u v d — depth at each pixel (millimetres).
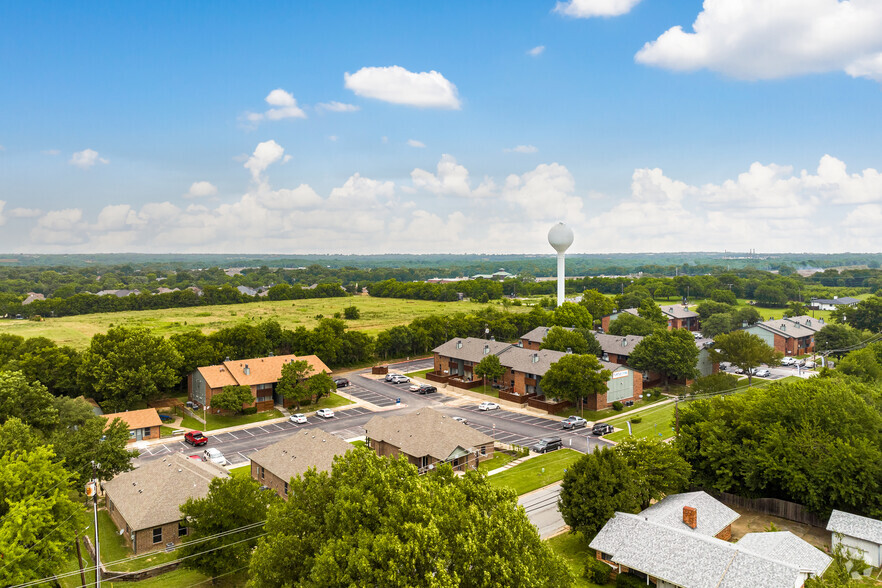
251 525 44156
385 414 95312
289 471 60469
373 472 34594
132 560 48750
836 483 49875
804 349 148250
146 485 54500
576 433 85188
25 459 45594
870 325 159375
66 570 47219
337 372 130000
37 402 68625
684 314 183375
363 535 30703
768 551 43031
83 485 56562
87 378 94500
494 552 30719
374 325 187375
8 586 36875
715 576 39656
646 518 47781
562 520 56781
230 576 46500
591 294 193250
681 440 61031
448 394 109938
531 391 103938
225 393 92625
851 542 46938
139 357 93938
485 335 150750
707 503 51781
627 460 54062
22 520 37969
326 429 87438
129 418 83750
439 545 29453
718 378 88125
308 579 31656
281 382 97188
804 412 56094
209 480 56875
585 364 92250
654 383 114250
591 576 45344
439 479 38844
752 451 56219
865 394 69375
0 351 100062
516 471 69875
